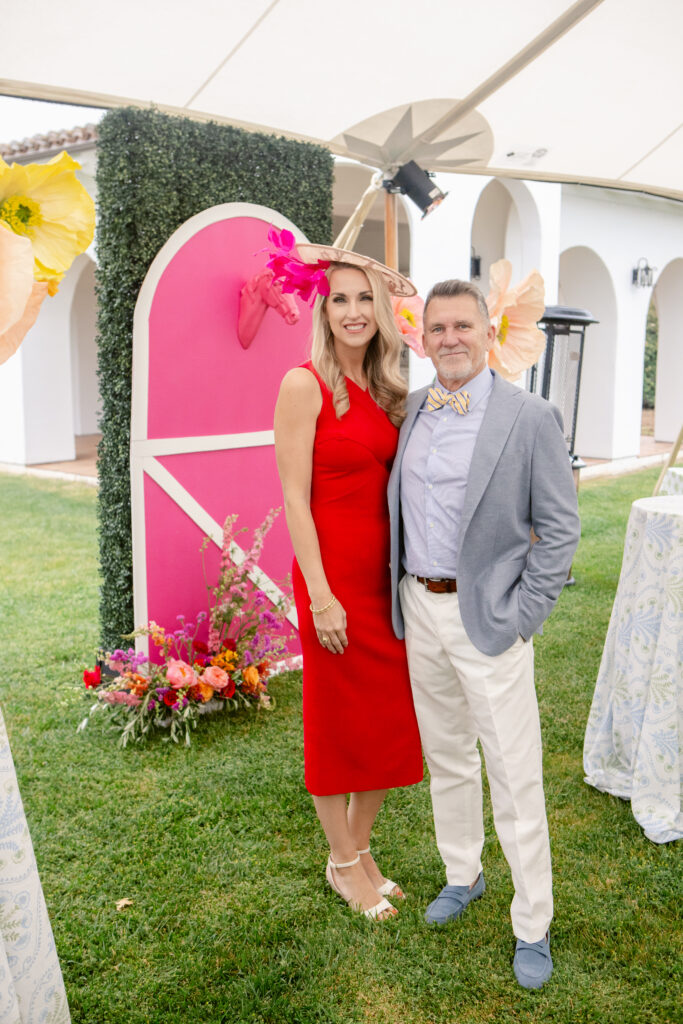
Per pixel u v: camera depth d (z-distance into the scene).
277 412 2.36
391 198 4.33
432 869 2.74
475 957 2.31
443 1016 2.12
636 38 3.29
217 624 4.11
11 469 12.17
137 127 3.83
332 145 4.16
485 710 2.21
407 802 3.20
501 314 3.65
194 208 4.09
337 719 2.47
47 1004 1.79
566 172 4.66
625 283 12.23
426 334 2.20
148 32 3.00
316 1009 2.14
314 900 2.60
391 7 2.99
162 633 3.93
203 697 3.82
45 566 7.15
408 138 4.02
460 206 9.21
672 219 12.76
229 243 4.14
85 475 11.41
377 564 2.43
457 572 2.20
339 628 2.37
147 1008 2.16
